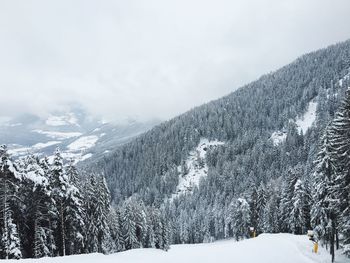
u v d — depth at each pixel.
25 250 37.91
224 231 122.56
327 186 32.34
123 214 65.75
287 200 62.06
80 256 34.41
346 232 28.80
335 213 30.27
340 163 27.97
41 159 40.72
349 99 27.03
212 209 132.50
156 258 26.47
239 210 82.06
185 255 26.89
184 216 128.75
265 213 71.94
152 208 80.88
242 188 141.12
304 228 56.12
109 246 60.28
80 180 49.00
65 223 40.69
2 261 26.55
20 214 35.53
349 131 26.75
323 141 33.94
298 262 27.02
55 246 39.50
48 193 35.72
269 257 26.86
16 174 32.66
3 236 32.09
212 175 164.62
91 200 48.47
